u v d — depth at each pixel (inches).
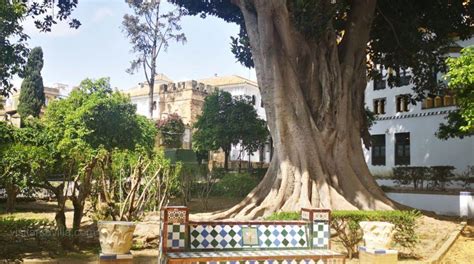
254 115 1218.6
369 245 248.2
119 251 217.8
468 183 919.0
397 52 733.9
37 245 358.9
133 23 1546.5
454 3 665.0
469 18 702.5
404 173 1037.2
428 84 740.0
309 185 490.6
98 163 434.9
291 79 531.8
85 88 993.5
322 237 253.1
